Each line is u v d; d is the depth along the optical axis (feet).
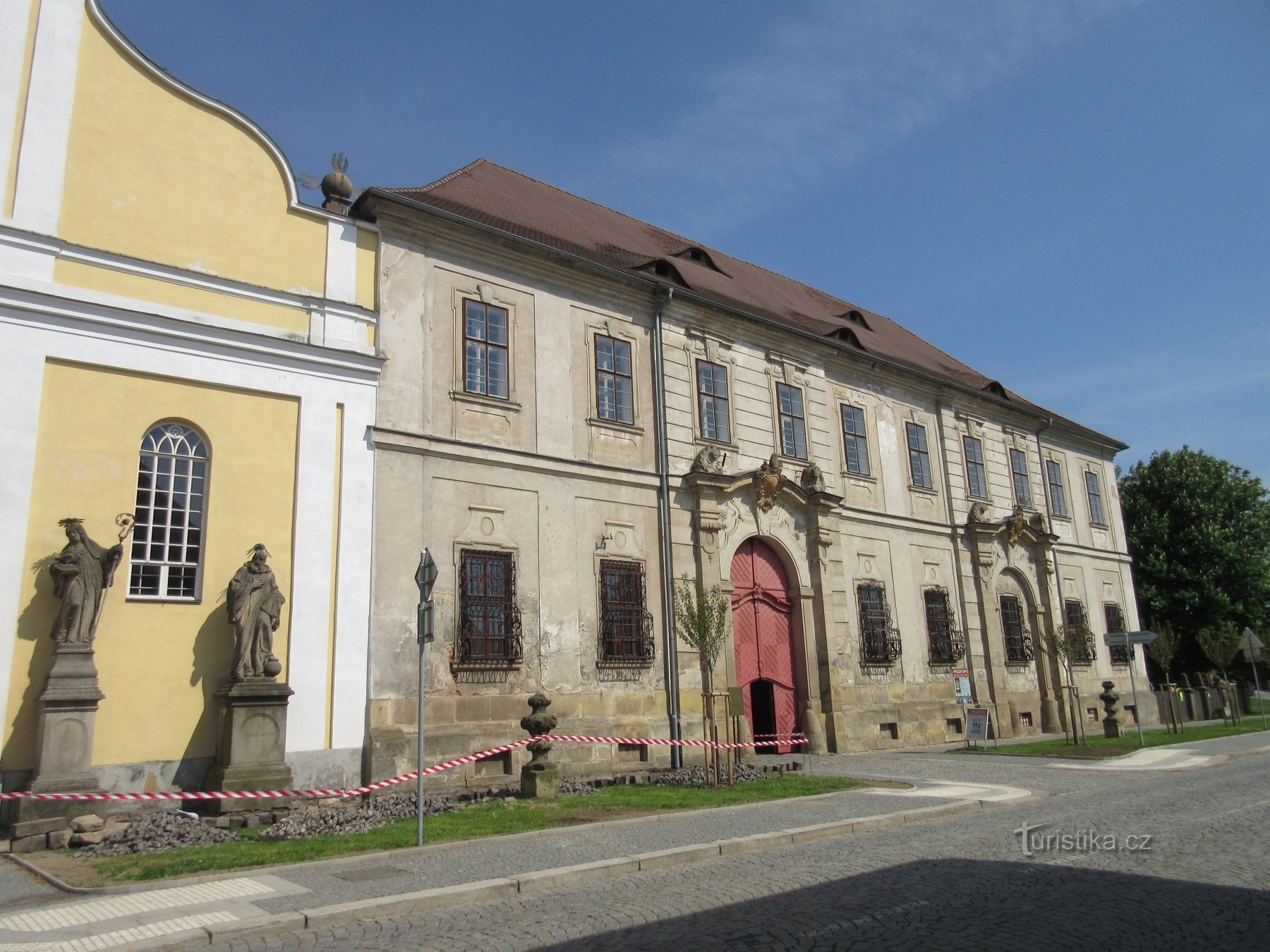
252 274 50.29
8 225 42.86
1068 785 50.57
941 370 101.91
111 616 42.80
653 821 39.34
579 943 21.63
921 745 80.28
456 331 57.57
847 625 77.61
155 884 28.50
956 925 22.04
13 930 23.82
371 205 54.90
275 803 43.47
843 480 81.66
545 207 76.48
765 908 24.22
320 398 51.11
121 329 45.32
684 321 71.26
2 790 38.68
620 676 60.80
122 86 47.80
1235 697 109.81
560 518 60.03
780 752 71.36
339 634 48.91
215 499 46.78
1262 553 145.89
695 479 67.36
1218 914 22.63
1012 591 97.71
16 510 41.01
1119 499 123.13
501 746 52.75
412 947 21.95
